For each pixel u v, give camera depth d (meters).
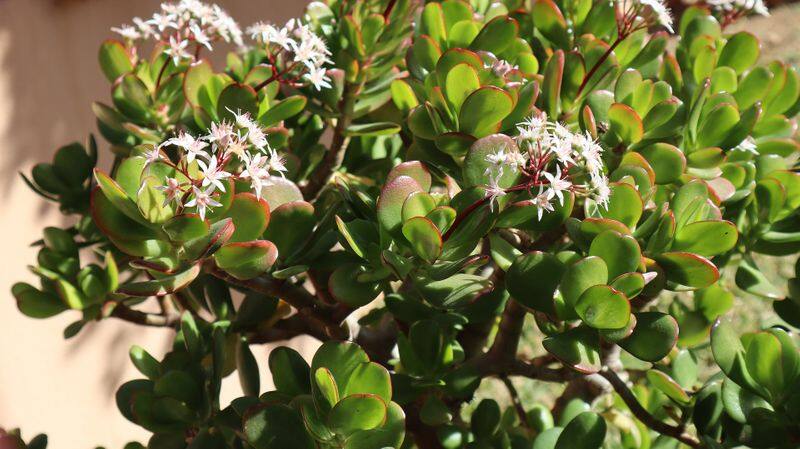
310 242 1.06
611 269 1.00
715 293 1.18
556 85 1.07
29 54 1.71
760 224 1.12
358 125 1.21
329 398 1.00
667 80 1.15
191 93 1.11
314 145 1.23
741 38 1.15
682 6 1.71
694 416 1.06
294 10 1.99
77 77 1.79
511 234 1.12
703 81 1.09
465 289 1.00
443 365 1.12
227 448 1.10
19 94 1.70
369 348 1.22
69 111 1.78
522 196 1.04
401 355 1.12
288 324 1.23
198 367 1.12
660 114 1.08
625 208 1.02
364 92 1.18
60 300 1.23
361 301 1.03
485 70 1.07
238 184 1.02
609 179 1.06
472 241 1.02
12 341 1.73
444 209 1.00
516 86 1.08
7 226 1.71
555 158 1.03
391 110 1.24
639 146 1.11
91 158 1.25
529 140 1.02
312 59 1.12
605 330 1.00
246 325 1.20
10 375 1.72
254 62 1.24
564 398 1.29
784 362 1.02
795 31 3.18
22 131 1.71
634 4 1.12
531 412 1.29
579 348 1.00
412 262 1.02
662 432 1.10
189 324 1.14
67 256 1.24
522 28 1.19
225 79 1.12
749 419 1.02
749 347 1.02
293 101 1.09
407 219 1.01
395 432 1.01
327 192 1.19
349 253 1.06
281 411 1.02
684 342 1.19
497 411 1.16
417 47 1.12
